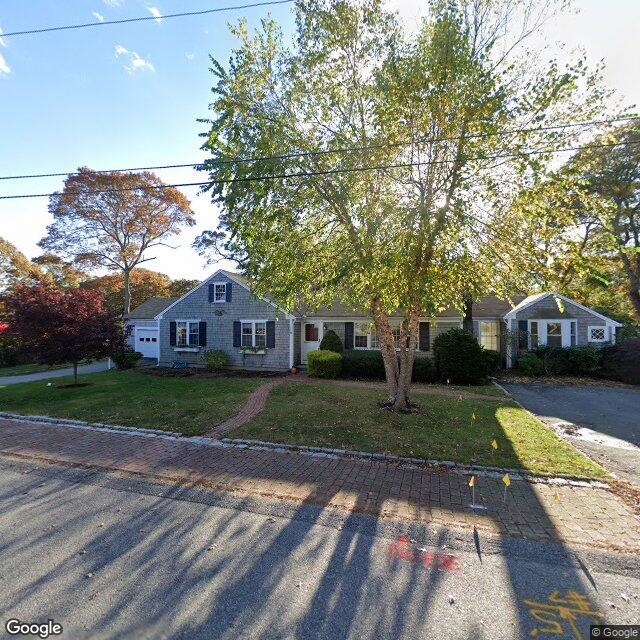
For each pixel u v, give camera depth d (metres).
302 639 2.74
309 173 7.59
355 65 8.11
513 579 3.45
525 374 16.72
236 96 7.71
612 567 3.65
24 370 22.19
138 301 39.44
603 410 10.45
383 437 7.62
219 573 3.49
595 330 17.86
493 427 8.38
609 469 6.27
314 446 7.15
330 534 4.20
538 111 6.93
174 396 11.79
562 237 7.51
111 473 5.99
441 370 14.52
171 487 5.46
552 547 3.99
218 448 7.15
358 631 2.81
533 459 6.52
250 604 3.09
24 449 7.16
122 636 2.76
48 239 31.08
